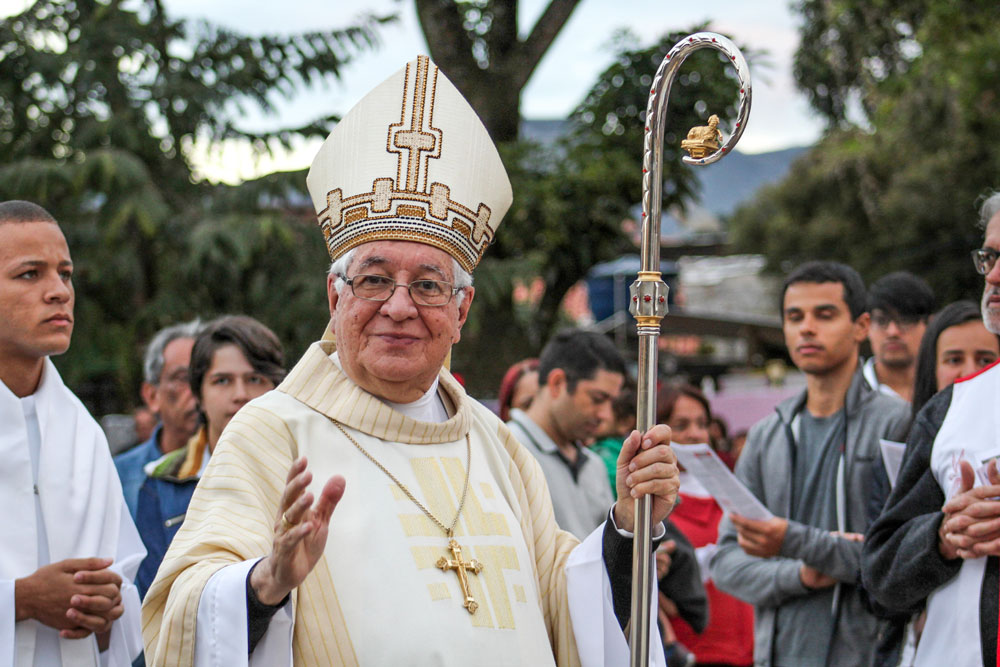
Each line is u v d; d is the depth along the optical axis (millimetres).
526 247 9953
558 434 4035
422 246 2334
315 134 10219
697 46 2250
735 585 3729
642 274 2303
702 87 9398
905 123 16703
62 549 2977
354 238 2363
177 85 10055
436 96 2457
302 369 2416
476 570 2273
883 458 3404
